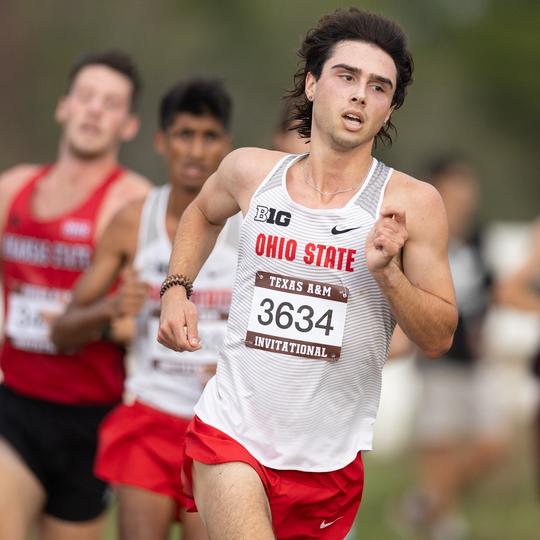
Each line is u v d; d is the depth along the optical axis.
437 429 32.41
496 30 107.00
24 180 23.41
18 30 95.69
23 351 22.83
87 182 23.16
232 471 15.05
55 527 23.09
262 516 14.71
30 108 95.06
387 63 14.84
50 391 22.66
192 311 15.56
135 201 20.53
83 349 22.50
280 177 15.16
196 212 16.22
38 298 22.91
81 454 22.91
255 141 91.25
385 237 14.01
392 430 41.03
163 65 94.00
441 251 14.89
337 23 14.98
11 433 22.69
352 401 15.34
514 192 103.25
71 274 22.81
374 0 105.56
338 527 16.09
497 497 35.69
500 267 47.81
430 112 102.88
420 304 14.54
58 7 96.12
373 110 14.74
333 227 14.83
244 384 15.24
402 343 21.36
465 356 32.53
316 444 15.32
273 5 95.31
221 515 14.82
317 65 15.09
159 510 19.58
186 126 19.98
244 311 15.23
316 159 15.00
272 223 15.00
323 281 14.89
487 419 32.56
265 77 93.81
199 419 15.59
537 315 28.48
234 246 19.59
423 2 107.81
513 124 106.00
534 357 27.28
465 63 106.69
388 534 31.83
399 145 98.44
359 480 15.87
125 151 82.56
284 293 14.98
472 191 32.25
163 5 96.31
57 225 22.81
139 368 20.23
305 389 15.07
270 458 15.26
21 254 23.05
